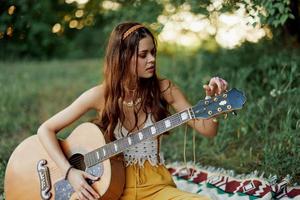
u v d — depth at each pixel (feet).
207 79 18.71
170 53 25.49
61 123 10.84
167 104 10.62
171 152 15.99
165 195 9.92
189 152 15.70
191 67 22.11
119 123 10.32
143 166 10.21
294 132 13.79
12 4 15.84
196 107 9.30
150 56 9.90
